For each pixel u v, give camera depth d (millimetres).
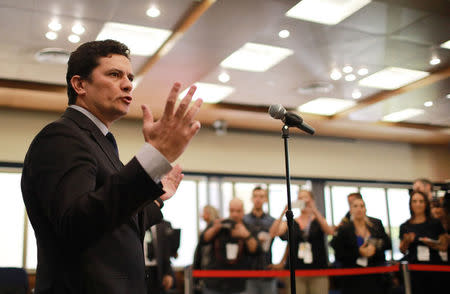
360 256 5008
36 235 1199
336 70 7871
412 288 5027
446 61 7605
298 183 11875
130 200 1032
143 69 7680
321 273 5016
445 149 13266
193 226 10867
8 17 5801
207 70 7590
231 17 5809
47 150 1125
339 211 12141
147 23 6125
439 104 9609
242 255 5402
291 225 2625
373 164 12547
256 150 11461
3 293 4168
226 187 11219
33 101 8906
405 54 7266
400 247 5293
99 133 1266
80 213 1002
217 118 10328
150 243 5926
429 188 5977
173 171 1506
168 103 1054
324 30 6352
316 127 11195
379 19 6059
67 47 6688
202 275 5047
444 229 5098
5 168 9289
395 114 10367
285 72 7875
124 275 1132
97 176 1166
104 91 1304
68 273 1109
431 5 5695
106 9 5688
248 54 7094
